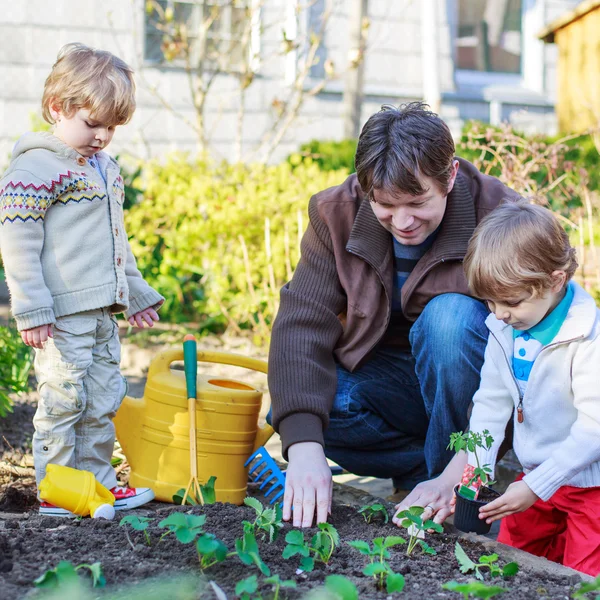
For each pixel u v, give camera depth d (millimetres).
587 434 2109
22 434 3352
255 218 5281
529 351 2277
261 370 2811
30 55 8023
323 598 1553
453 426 2566
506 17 10531
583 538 2264
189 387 2525
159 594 1617
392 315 2729
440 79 9852
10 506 2637
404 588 1806
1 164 7977
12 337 3484
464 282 2574
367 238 2596
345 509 2381
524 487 2119
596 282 4355
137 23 8328
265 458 2568
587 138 7656
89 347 2523
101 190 2574
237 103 8703
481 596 1588
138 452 2646
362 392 2693
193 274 5945
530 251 2094
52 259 2469
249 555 1774
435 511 2262
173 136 8492
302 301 2611
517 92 10242
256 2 8516
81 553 1884
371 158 2266
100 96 2463
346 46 9234
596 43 8570
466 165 2717
